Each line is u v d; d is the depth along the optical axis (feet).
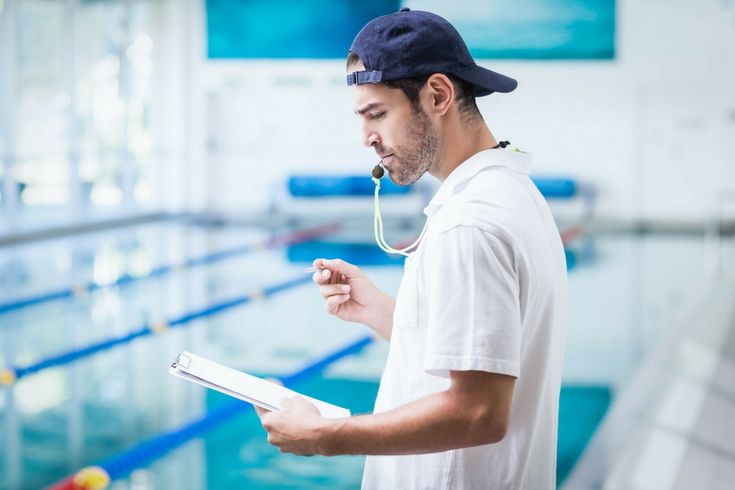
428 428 3.70
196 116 42.80
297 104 42.45
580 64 39.32
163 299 22.43
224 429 12.96
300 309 21.33
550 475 4.39
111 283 24.54
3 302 21.80
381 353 17.38
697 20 38.09
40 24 34.88
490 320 3.70
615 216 39.91
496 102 40.27
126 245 32.24
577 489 10.37
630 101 39.14
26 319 20.04
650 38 38.60
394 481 4.31
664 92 38.78
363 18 41.19
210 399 14.29
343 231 36.42
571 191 38.99
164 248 31.48
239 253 30.32
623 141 39.42
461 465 4.08
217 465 11.51
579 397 14.11
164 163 42.93
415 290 4.10
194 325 19.63
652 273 25.61
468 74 4.07
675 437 12.15
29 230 33.73
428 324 3.98
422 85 4.02
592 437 12.25
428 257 3.99
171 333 18.88
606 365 15.98
